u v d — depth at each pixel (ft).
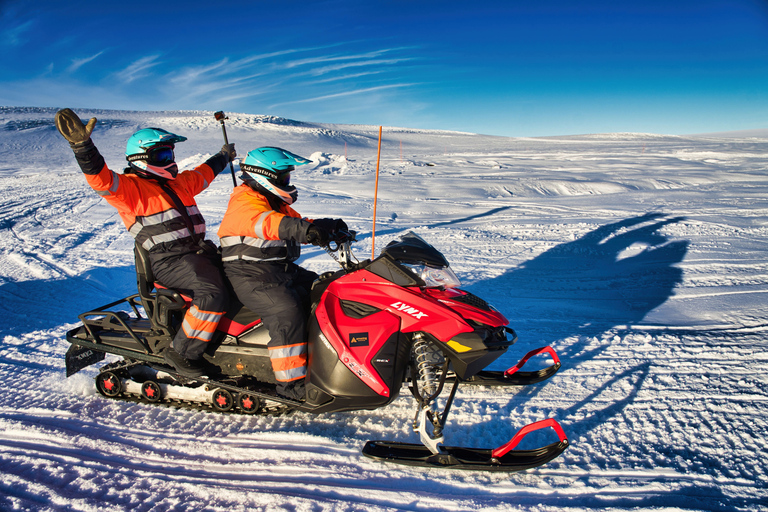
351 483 7.94
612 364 11.71
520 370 11.75
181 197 10.07
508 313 15.46
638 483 7.66
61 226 31.42
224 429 9.64
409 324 8.69
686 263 19.98
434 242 25.63
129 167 9.46
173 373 10.03
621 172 63.52
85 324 10.57
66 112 7.46
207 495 7.67
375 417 9.93
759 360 11.42
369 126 428.56
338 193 47.11
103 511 7.31
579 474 7.97
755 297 15.71
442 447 8.28
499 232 27.58
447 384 11.21
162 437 9.39
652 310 15.20
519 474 8.04
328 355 8.80
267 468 8.38
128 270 21.40
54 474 8.23
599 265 20.56
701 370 11.15
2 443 9.22
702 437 8.75
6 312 16.37
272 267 9.16
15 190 50.75
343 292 9.23
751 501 7.13
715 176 55.62
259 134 214.69
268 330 9.09
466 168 72.84
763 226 26.08
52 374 12.03
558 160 89.56
